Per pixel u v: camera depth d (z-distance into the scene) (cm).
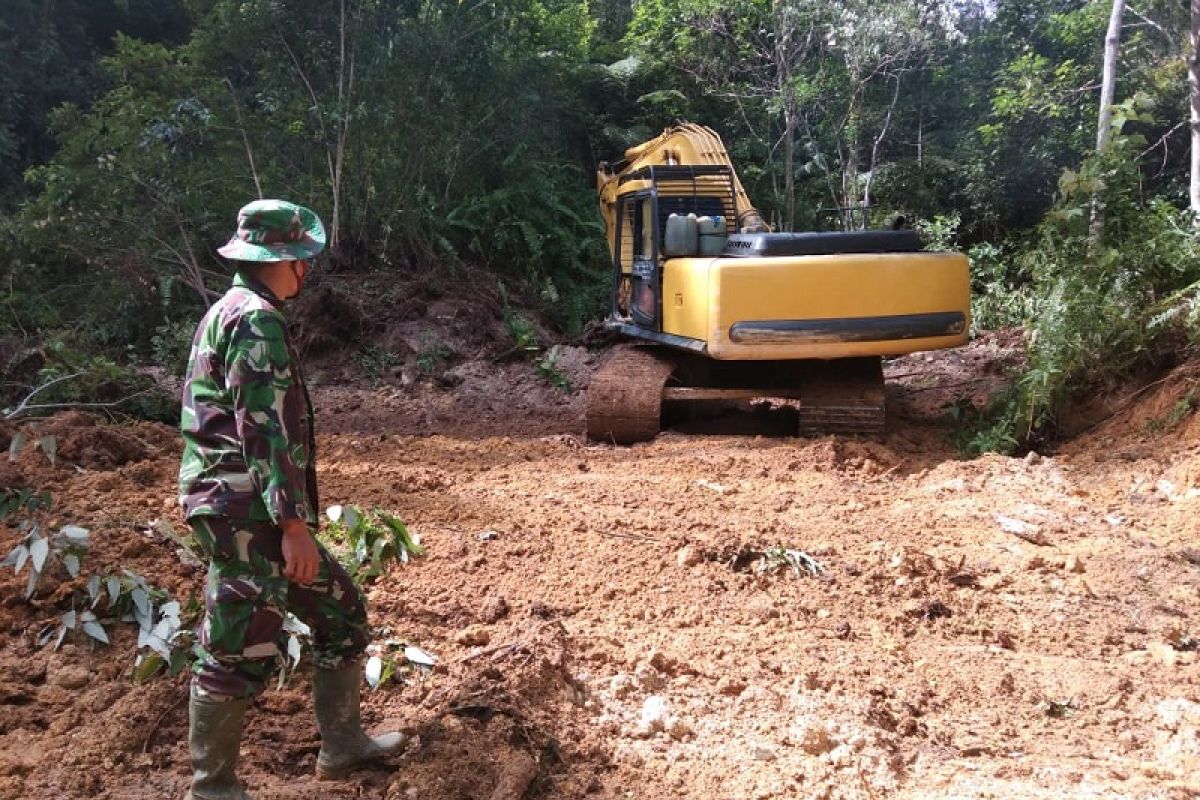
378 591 502
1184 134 2083
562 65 1875
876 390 907
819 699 422
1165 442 809
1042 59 2153
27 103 2080
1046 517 688
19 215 1388
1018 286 1622
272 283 315
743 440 909
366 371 1302
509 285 1598
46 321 1317
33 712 380
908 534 654
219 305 306
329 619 333
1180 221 957
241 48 1469
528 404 1201
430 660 421
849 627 507
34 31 2127
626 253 1122
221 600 299
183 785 340
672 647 470
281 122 1491
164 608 414
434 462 834
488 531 605
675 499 708
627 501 696
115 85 2078
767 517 677
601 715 405
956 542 641
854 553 608
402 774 344
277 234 307
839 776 367
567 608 507
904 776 374
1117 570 599
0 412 860
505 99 1622
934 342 862
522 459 857
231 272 1466
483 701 385
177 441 773
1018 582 581
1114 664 487
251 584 300
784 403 1106
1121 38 2214
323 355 1332
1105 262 909
